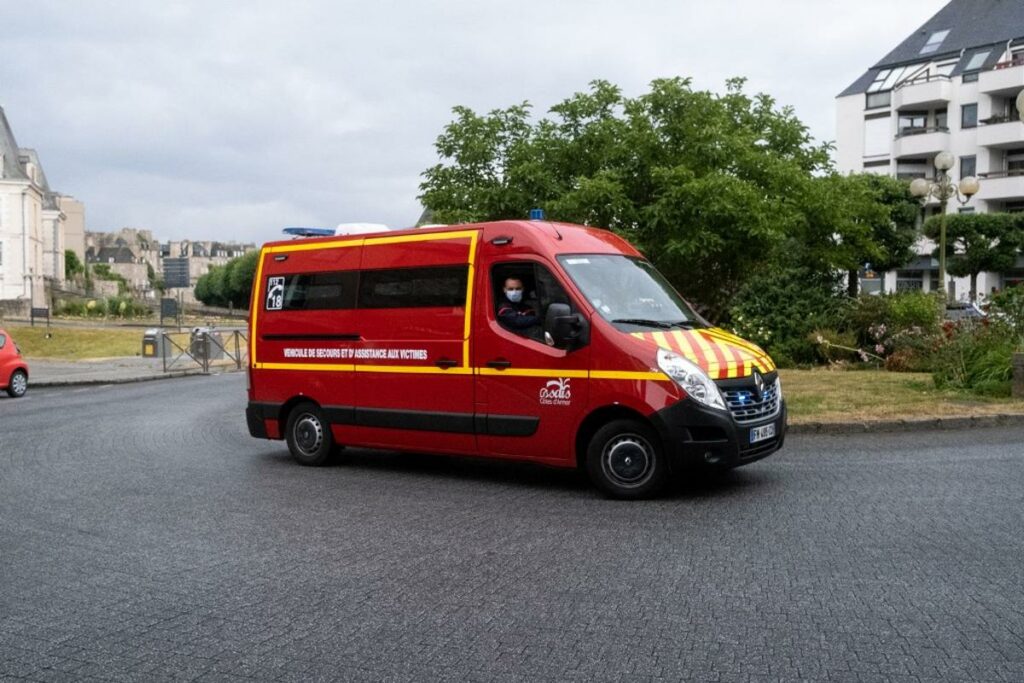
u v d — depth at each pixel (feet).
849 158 197.06
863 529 21.68
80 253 480.23
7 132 282.77
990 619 15.53
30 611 17.38
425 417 30.19
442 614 16.65
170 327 196.13
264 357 35.12
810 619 15.79
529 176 48.88
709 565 19.19
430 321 30.14
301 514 25.35
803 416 38.42
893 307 67.21
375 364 31.65
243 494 28.53
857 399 42.80
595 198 46.65
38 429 47.14
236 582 18.98
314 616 16.75
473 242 29.40
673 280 53.83
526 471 31.53
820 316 70.54
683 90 50.67
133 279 606.96
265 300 35.12
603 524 23.17
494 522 23.75
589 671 13.84
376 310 31.68
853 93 196.03
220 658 14.83
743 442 25.34
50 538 23.07
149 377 93.50
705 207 47.01
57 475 32.60
